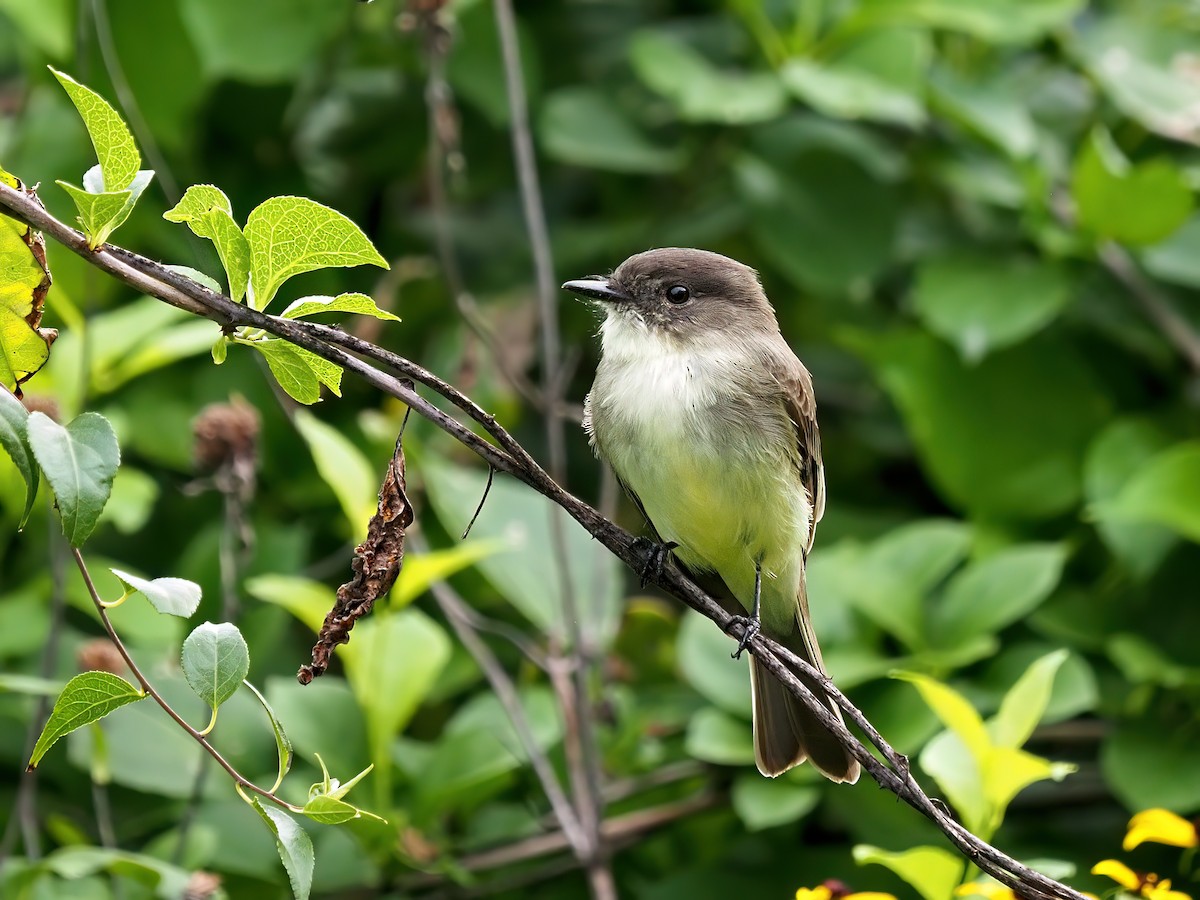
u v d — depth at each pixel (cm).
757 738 777
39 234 460
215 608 898
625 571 1143
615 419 804
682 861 950
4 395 433
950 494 982
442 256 894
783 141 1055
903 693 848
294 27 952
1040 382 983
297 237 464
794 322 1124
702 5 1123
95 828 875
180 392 984
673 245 1068
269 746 838
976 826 646
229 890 833
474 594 997
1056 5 973
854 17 988
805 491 825
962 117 989
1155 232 951
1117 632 909
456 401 494
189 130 962
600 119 1057
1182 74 1020
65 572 856
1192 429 987
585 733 820
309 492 995
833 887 609
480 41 1048
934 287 977
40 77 970
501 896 905
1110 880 852
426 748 875
